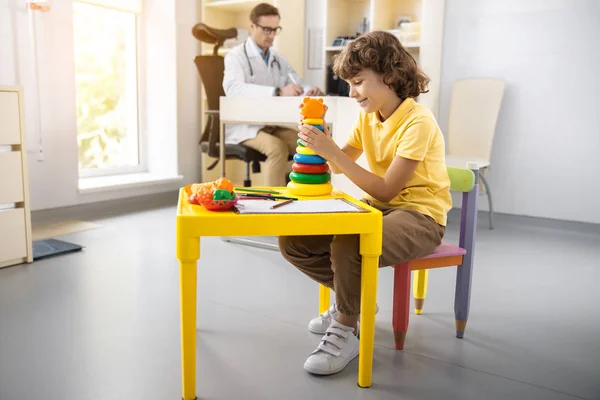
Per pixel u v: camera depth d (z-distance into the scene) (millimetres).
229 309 1781
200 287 1992
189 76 3984
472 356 1472
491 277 2205
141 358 1417
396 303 1466
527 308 1858
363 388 1282
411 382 1315
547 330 1667
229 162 4293
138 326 1624
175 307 1786
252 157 2963
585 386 1315
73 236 2693
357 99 1406
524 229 3135
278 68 3273
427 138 1357
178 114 3930
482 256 2521
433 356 1465
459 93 3355
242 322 1676
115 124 3906
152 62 3949
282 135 3008
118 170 3898
